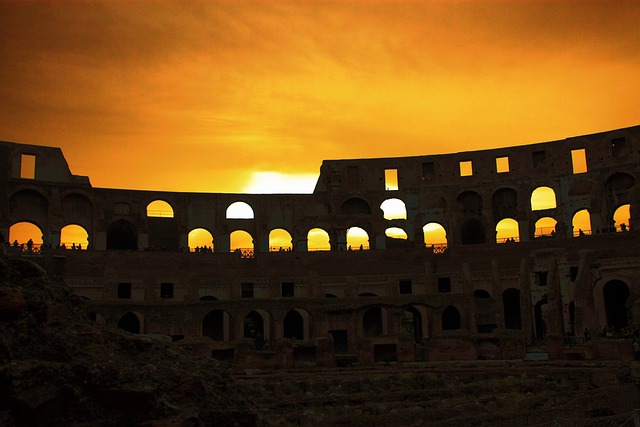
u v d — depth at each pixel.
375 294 80.50
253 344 57.81
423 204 96.00
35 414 17.72
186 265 80.50
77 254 76.38
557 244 78.38
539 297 74.94
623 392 39.53
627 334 59.81
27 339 19.36
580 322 64.31
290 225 94.75
